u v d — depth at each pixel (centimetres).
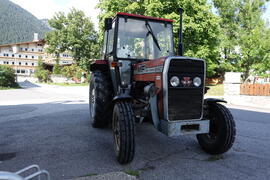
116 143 248
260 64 1199
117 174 208
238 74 889
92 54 3641
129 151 223
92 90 431
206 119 248
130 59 332
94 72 431
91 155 261
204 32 1207
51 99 939
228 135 246
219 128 255
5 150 278
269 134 368
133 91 311
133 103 290
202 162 242
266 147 296
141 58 338
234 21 1675
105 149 284
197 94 244
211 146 263
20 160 245
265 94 770
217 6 1716
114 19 347
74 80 3064
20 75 4741
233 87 887
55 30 3681
